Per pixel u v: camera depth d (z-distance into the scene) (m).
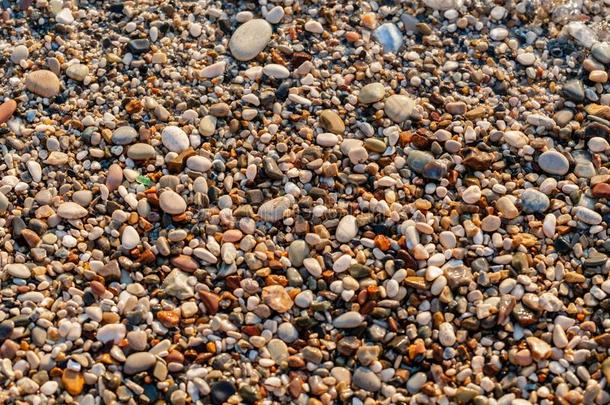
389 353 1.41
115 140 1.50
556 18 1.59
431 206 1.48
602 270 1.44
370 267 1.45
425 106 1.53
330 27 1.58
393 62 1.56
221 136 1.51
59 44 1.57
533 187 1.49
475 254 1.45
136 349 1.41
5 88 1.54
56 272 1.45
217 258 1.45
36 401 1.39
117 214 1.47
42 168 1.50
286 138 1.51
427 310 1.43
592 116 1.52
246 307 1.43
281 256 1.45
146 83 1.54
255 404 1.39
